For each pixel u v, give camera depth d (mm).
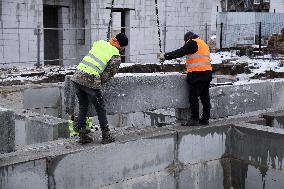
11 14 17672
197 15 24516
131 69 17016
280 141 6734
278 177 6820
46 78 14227
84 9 20625
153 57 22609
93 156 5945
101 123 6102
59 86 12180
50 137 7910
